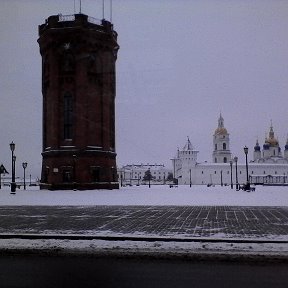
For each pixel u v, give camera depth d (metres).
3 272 9.20
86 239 12.88
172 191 57.56
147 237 12.76
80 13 58.34
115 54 62.94
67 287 7.96
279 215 20.23
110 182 59.84
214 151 162.00
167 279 8.52
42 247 11.43
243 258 10.26
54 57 59.00
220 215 20.33
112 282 8.31
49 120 59.25
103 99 59.94
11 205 27.98
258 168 144.50
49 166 58.53
